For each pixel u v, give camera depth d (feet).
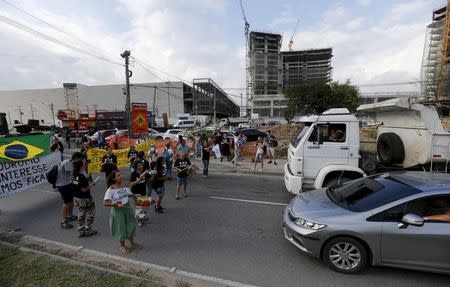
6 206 25.40
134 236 17.65
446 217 13.10
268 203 25.96
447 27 214.28
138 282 12.51
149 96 308.81
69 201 20.03
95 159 35.70
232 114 560.61
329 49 285.23
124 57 65.51
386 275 13.82
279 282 13.20
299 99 167.22
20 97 334.65
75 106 319.47
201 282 13.12
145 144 45.73
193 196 28.37
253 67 290.97
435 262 12.95
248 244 17.25
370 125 30.76
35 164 26.22
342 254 13.94
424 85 181.57
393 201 13.83
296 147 24.27
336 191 17.40
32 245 17.21
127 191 16.07
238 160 52.11
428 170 23.21
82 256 15.71
